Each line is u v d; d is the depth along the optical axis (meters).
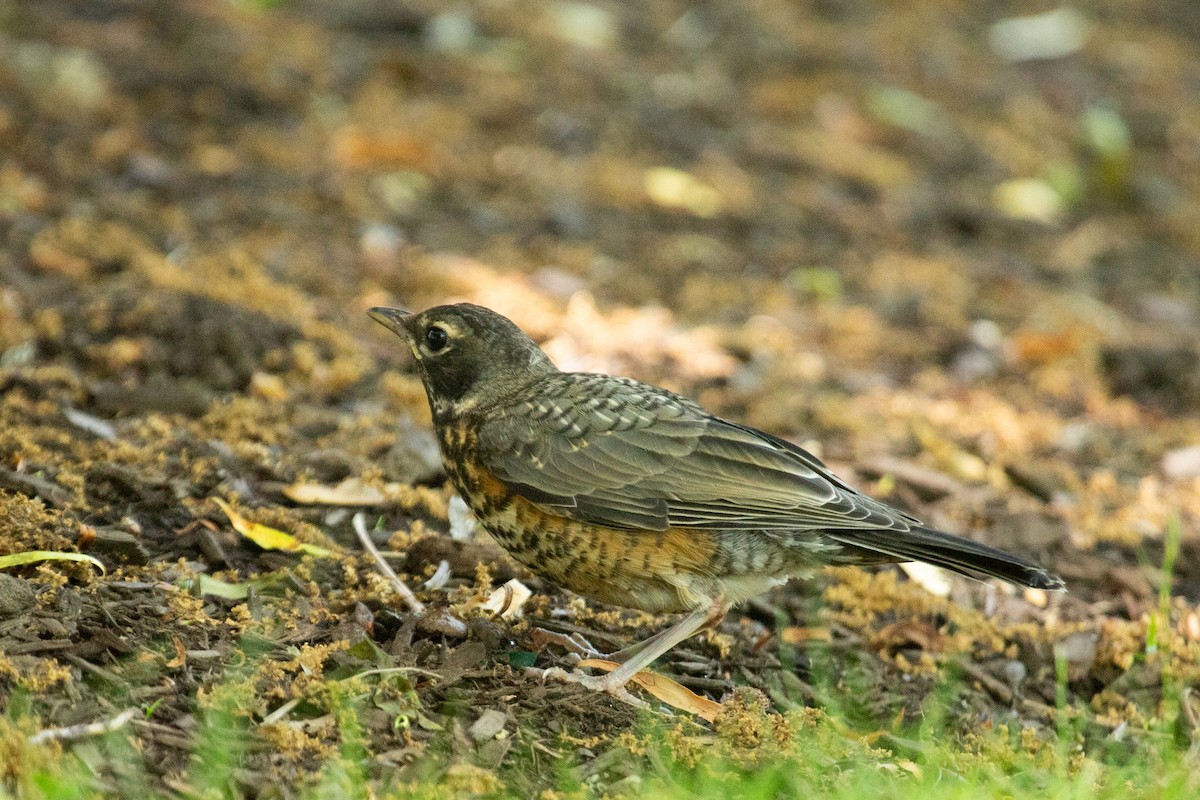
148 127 16.88
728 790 7.39
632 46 22.08
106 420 10.91
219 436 10.82
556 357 13.31
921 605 10.28
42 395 10.89
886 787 7.53
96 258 13.45
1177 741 9.04
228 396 11.53
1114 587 10.85
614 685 8.24
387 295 14.23
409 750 7.42
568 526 8.45
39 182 15.05
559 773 7.48
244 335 12.14
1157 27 27.34
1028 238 19.00
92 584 8.37
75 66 17.61
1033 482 12.42
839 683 9.12
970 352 15.23
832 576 10.50
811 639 9.60
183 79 17.97
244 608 8.40
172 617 8.18
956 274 17.39
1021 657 9.82
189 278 13.33
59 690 7.34
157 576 8.70
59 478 9.53
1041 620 10.34
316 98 18.34
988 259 18.12
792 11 24.53
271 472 10.37
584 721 8.00
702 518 8.30
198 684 7.61
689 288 15.79
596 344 13.85
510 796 7.24
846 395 13.87
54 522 8.88
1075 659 9.79
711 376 13.78
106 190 15.21
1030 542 11.40
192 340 11.92
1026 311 16.66
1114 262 18.70
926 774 7.83
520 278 15.17
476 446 8.68
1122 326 16.58
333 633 8.28
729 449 8.44
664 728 8.01
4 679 7.27
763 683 8.98
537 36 21.58
